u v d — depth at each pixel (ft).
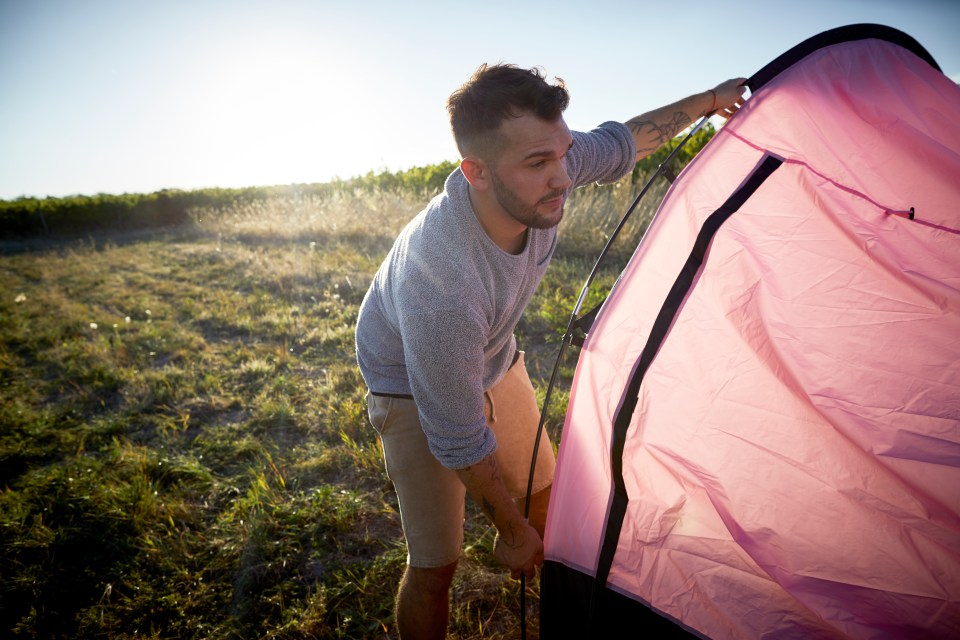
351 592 7.21
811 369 4.72
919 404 4.39
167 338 18.30
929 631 3.92
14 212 68.33
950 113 5.43
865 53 5.63
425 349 4.14
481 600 6.81
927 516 4.12
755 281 4.95
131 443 11.72
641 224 21.56
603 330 5.06
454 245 4.25
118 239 57.41
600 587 4.95
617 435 4.88
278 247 34.22
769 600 4.35
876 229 4.94
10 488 10.43
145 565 8.07
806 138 5.27
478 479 4.56
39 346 19.30
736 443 4.72
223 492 9.70
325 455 10.18
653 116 6.15
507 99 3.68
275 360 15.35
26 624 7.23
